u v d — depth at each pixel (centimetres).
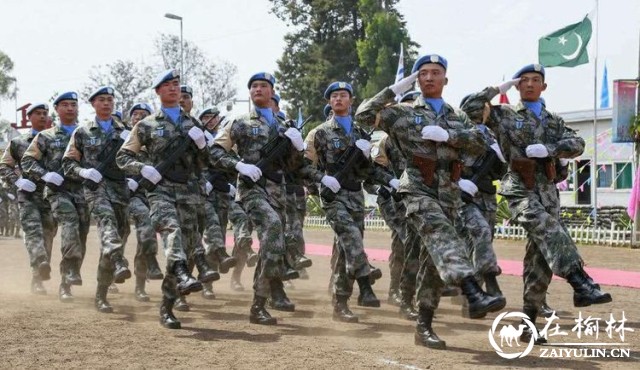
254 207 825
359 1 5119
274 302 869
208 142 891
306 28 5547
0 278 1313
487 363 638
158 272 898
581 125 2677
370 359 647
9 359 643
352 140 899
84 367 615
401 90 680
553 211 730
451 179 679
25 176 1081
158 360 641
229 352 676
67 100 1057
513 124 734
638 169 2061
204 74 5438
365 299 866
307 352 677
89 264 1567
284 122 873
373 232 2828
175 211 803
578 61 2134
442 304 1020
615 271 1448
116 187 937
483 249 884
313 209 3238
